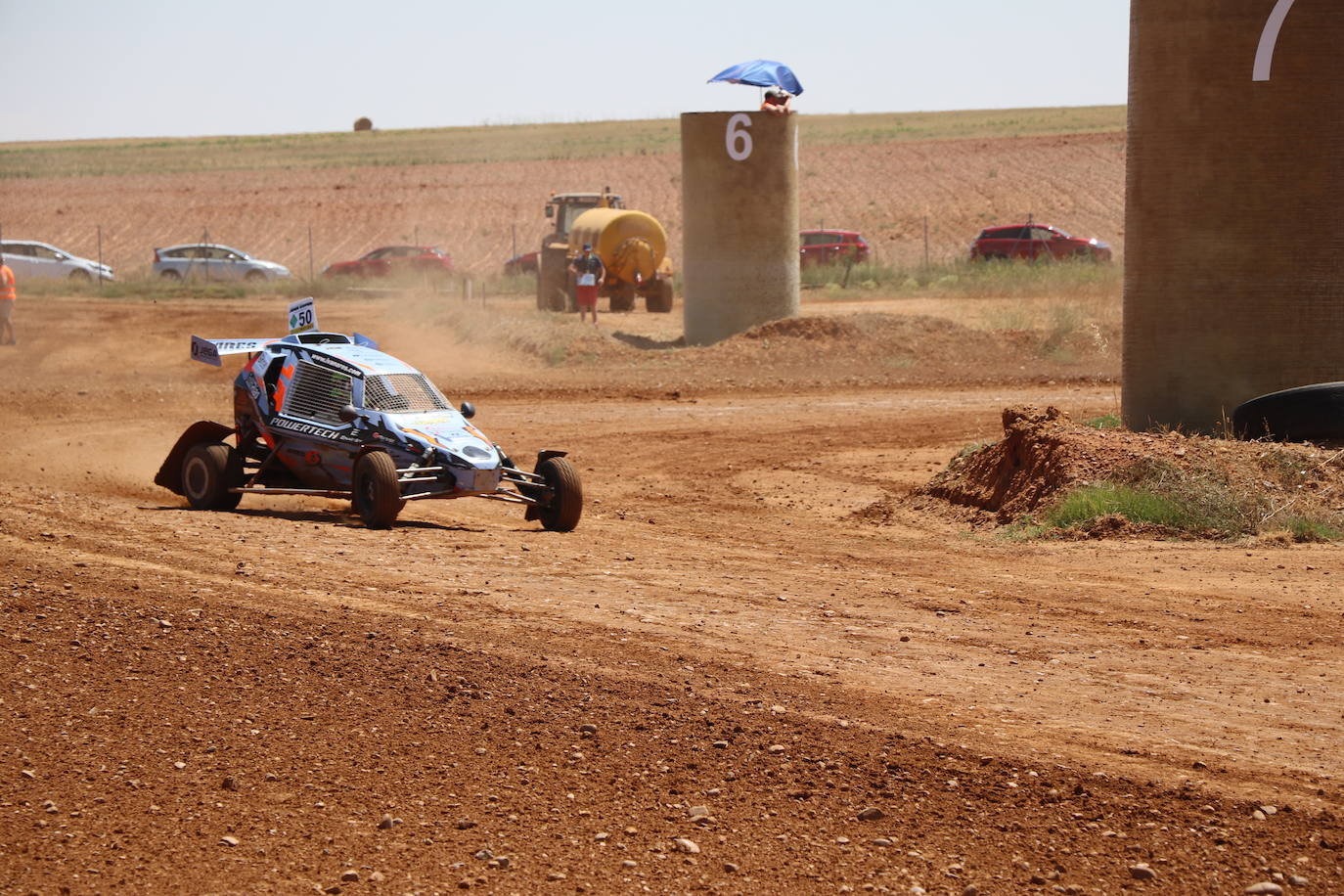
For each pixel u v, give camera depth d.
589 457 50.16
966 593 26.69
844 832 14.91
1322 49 39.25
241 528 32.69
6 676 20.06
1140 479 34.50
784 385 70.06
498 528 35.16
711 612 24.72
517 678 20.19
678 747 17.42
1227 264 40.38
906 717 18.55
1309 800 15.60
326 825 15.10
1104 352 76.56
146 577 26.50
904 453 50.28
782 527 36.19
